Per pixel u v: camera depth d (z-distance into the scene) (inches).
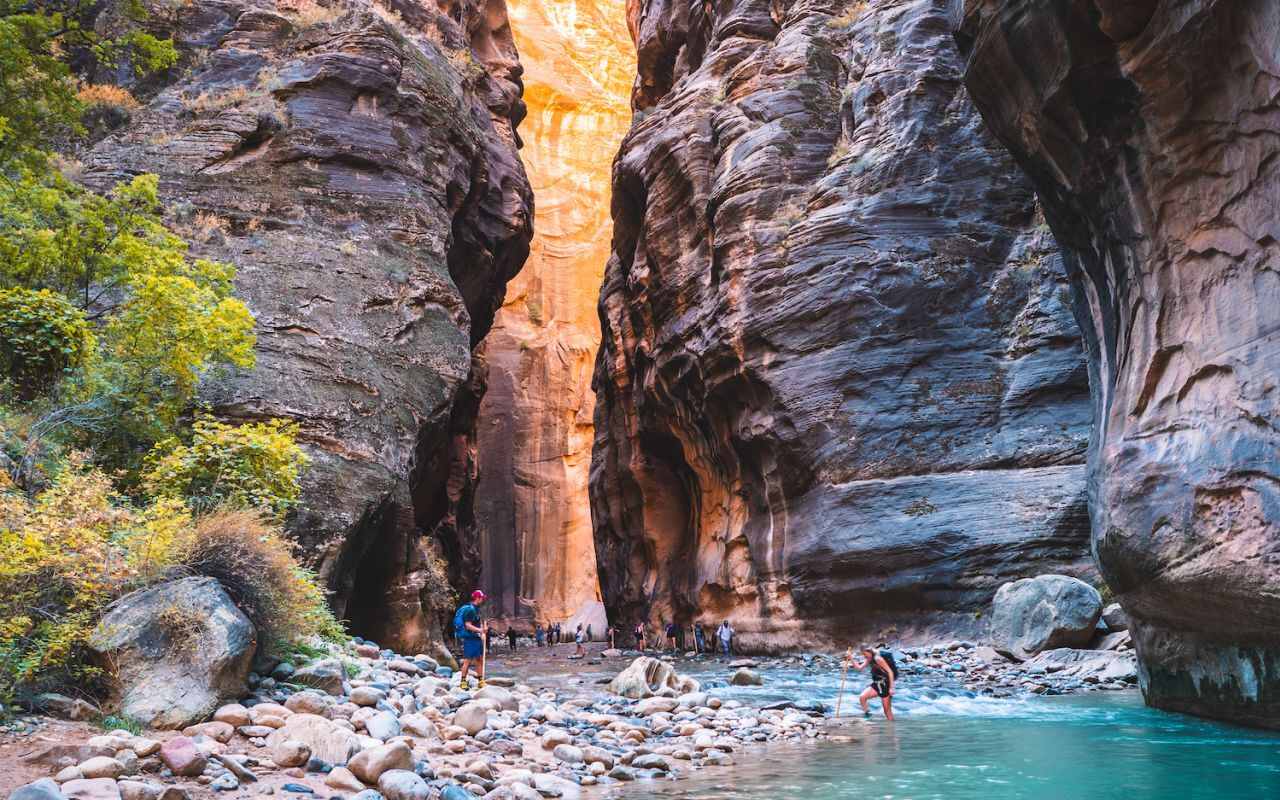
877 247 1019.9
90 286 641.6
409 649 762.2
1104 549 459.8
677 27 1615.4
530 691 520.7
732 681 681.6
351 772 276.8
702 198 1226.6
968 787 309.9
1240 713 419.8
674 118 1331.2
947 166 1046.4
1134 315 477.4
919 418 960.3
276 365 766.5
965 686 645.3
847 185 1065.5
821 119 1160.2
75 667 309.0
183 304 551.8
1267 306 389.4
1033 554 853.8
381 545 766.5
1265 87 390.0
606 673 828.0
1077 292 567.5
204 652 315.6
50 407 488.1
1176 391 433.1
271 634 373.1
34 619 315.3
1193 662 444.8
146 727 293.0
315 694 338.6
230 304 580.1
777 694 607.8
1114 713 485.1
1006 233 1026.1
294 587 408.2
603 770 331.9
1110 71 462.3
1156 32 433.7
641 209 1465.3
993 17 517.0
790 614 993.5
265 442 535.5
